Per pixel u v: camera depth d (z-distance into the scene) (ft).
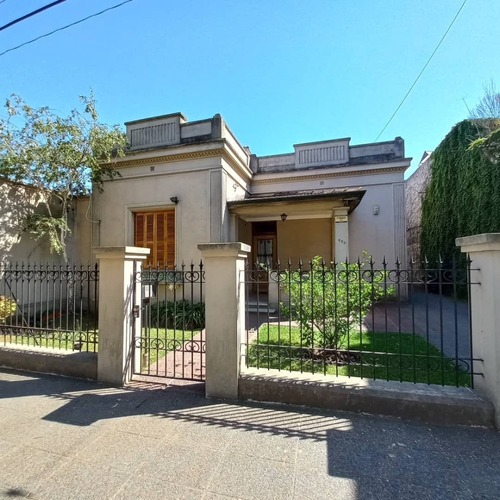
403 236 33.12
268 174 37.73
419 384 9.50
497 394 8.21
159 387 11.41
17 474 6.57
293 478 6.40
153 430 8.38
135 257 12.42
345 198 26.16
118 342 11.77
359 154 35.37
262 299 30.71
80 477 6.47
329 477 6.42
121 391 11.08
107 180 30.37
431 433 8.10
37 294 27.22
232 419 8.96
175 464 6.89
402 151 33.81
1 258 24.84
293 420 8.86
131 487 6.15
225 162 28.68
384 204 33.83
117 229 30.22
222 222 27.58
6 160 23.22
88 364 12.35
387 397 8.99
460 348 15.71
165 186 29.04
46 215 28.91
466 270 9.57
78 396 10.68
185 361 15.02
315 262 13.65
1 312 19.22
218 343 10.55
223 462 6.95
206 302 10.77
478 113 34.94
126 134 30.40
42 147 24.26
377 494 5.91
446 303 32.19
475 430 8.21
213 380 10.52
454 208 36.04
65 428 8.50
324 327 13.58
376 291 13.39
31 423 8.79
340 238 27.99
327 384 9.62
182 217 28.40
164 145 29.09
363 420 8.80
